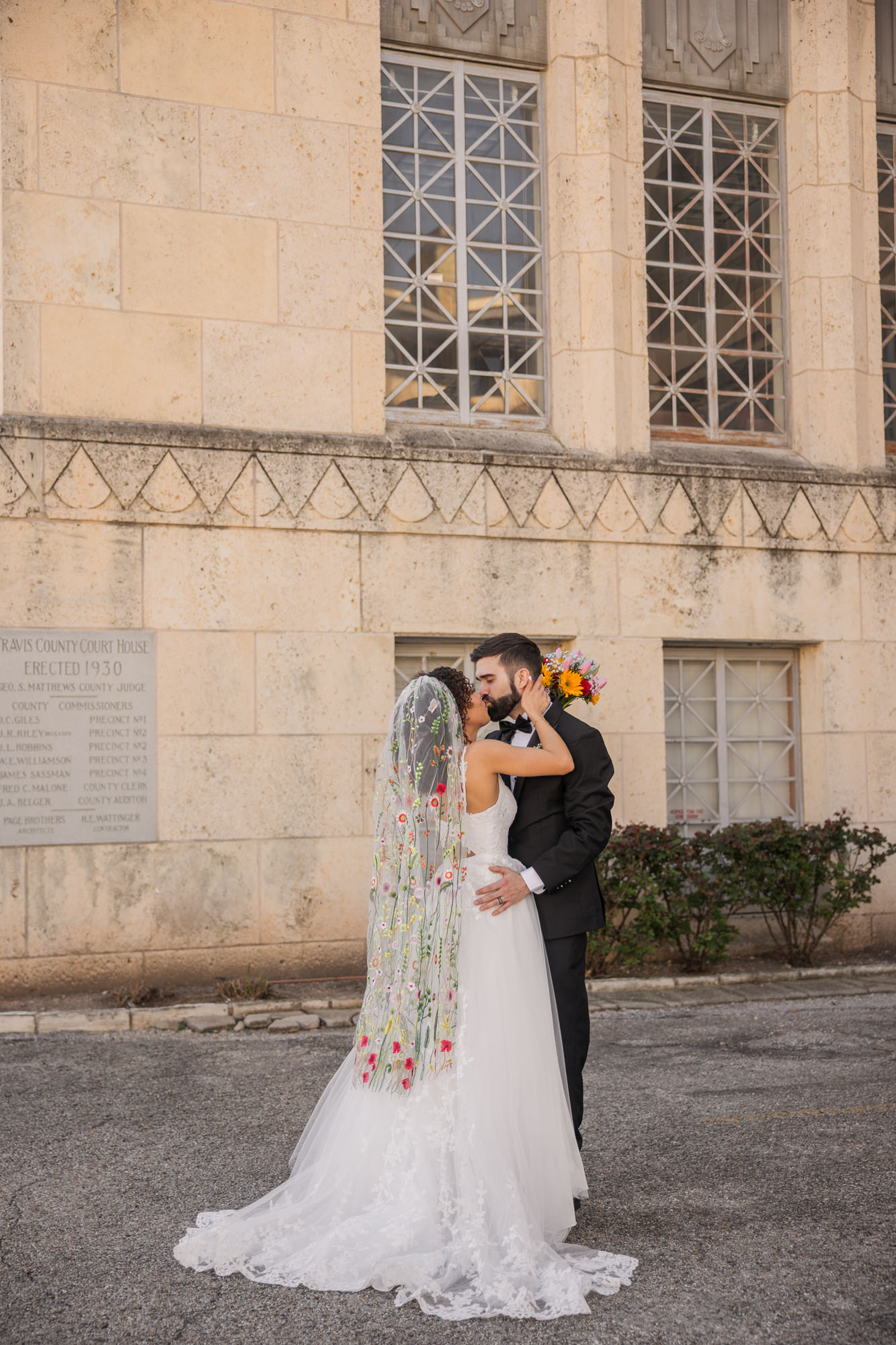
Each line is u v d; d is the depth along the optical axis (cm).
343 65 851
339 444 830
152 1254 372
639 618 903
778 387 1009
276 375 829
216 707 800
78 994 760
